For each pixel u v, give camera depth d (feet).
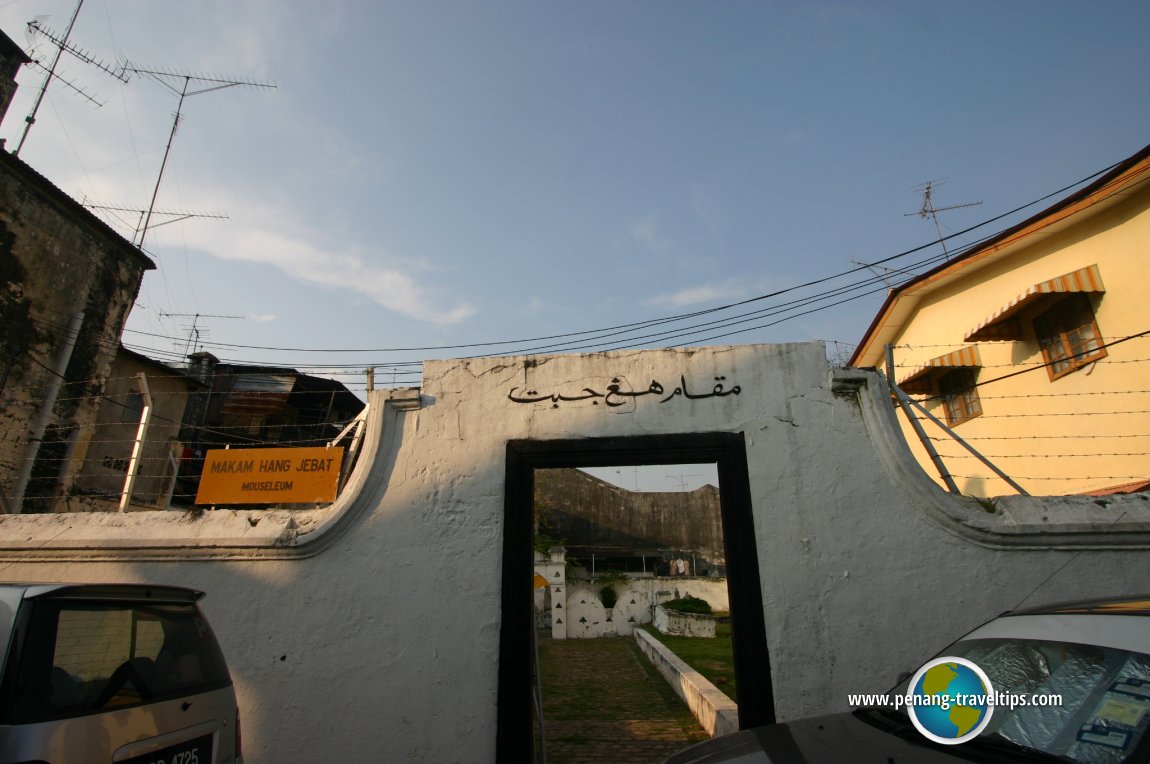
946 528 17.13
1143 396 27.20
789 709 15.80
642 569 113.60
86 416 38.22
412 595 17.89
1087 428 29.58
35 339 35.42
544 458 18.93
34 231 35.81
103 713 9.69
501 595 17.56
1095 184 28.22
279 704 17.22
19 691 8.92
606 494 134.31
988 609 16.29
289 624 17.99
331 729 16.87
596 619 80.94
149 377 48.34
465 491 18.88
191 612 12.73
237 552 18.84
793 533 17.38
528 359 20.35
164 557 19.11
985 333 33.68
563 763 22.95
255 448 21.53
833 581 16.85
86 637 10.24
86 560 19.39
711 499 134.41
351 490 19.07
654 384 19.51
